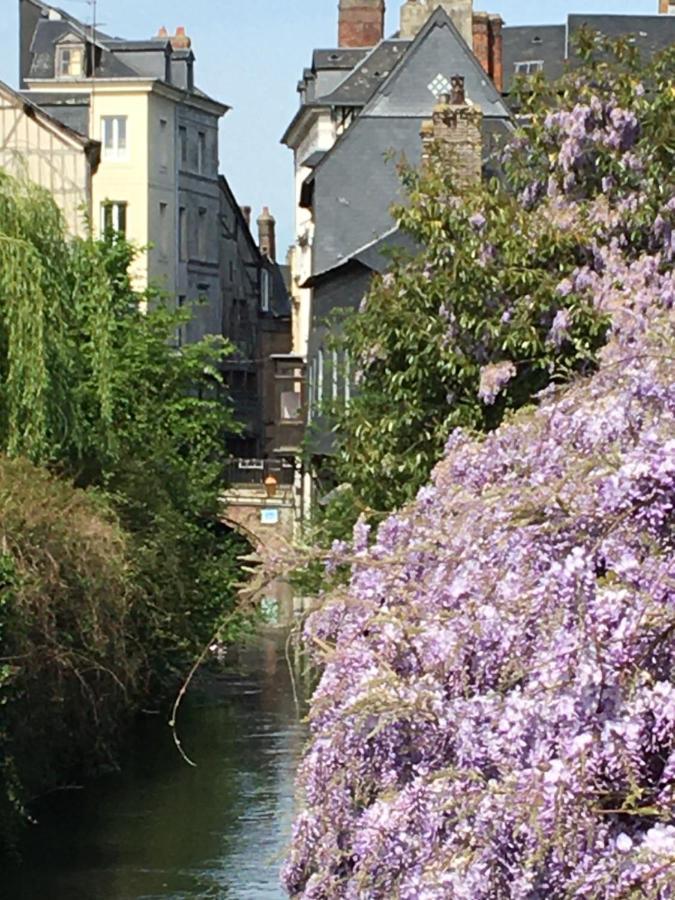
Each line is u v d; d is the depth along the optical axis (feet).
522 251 53.01
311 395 116.67
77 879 53.26
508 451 29.17
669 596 19.83
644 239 54.85
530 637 21.58
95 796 66.85
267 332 247.50
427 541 26.53
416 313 53.52
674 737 18.98
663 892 17.51
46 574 62.95
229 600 94.32
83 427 75.97
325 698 25.86
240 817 61.98
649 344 34.17
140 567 78.64
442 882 20.38
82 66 205.36
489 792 19.94
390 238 107.45
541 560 21.59
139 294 117.08
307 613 29.66
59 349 72.74
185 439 110.73
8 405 70.95
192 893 50.88
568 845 18.58
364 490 53.98
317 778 26.86
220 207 230.89
